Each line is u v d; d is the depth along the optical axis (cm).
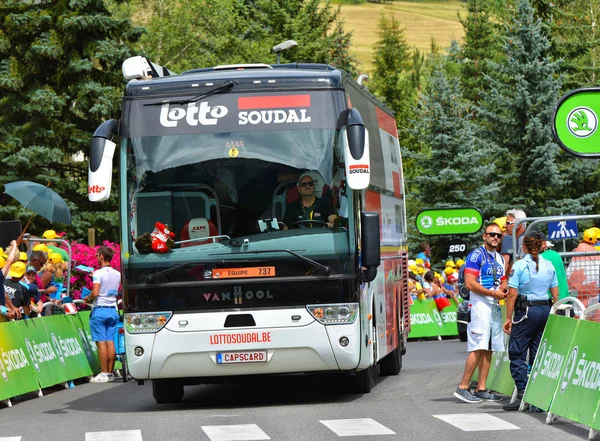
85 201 4506
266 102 1683
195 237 1655
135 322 1652
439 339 3975
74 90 4466
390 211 2247
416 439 1305
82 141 4419
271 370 1648
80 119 4541
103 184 1642
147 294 1650
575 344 1421
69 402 1927
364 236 1650
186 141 1678
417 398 1773
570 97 1742
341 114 1678
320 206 1652
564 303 1645
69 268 2519
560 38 6309
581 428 1392
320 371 1673
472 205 5425
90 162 1653
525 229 1984
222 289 1642
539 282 1595
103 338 2314
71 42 4422
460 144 5556
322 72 1702
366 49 18012
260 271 1641
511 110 5456
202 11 7612
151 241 1658
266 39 7988
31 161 4316
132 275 1656
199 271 1645
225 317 1639
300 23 8125
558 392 1442
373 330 1839
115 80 4553
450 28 19712
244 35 7981
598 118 1748
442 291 4097
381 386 2031
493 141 5597
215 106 1686
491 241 1689
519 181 5509
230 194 1661
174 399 1853
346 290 1642
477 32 9531
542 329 1605
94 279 2309
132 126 1691
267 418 1547
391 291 2170
